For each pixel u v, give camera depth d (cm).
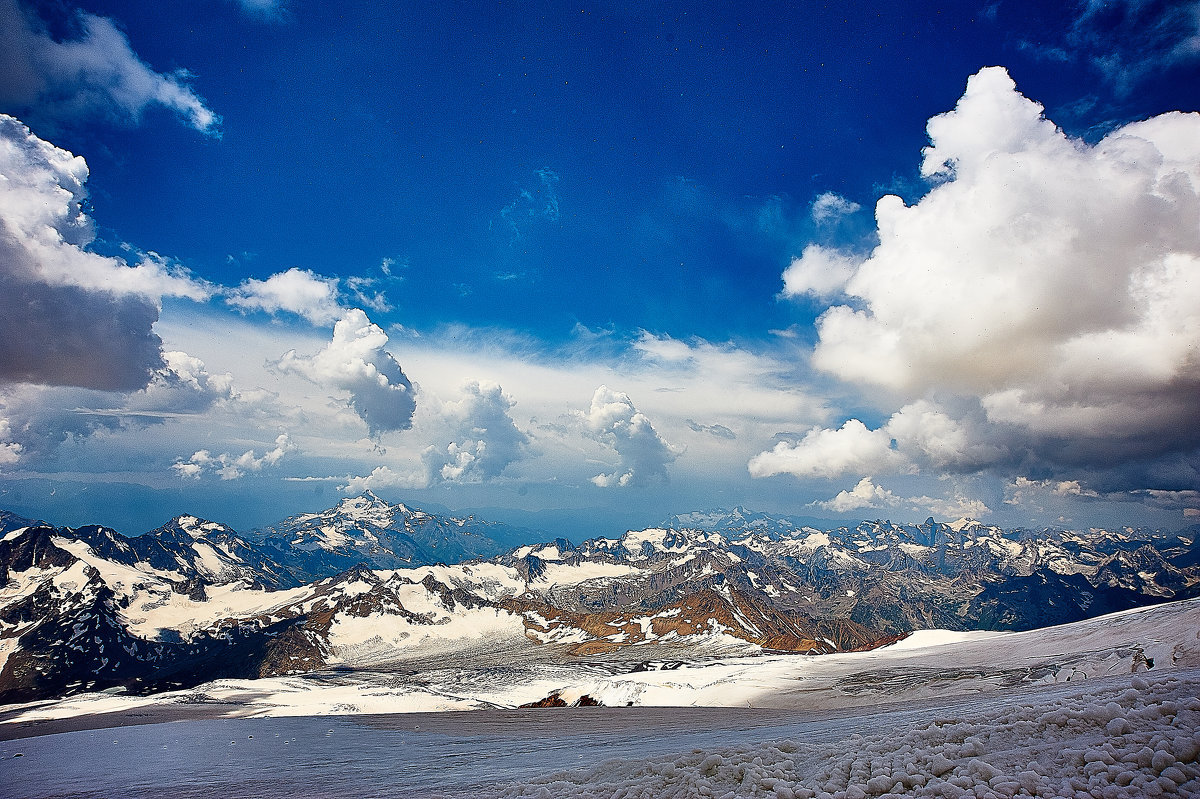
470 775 2472
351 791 2372
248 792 2648
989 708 1792
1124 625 8506
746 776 1452
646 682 14375
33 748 5719
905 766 1308
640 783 1570
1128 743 1205
